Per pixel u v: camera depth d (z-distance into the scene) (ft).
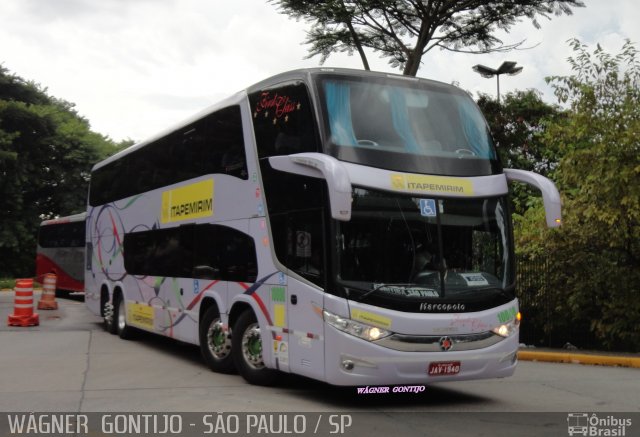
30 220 154.81
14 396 29.96
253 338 33.09
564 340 51.42
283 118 31.09
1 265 155.12
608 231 46.55
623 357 43.42
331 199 25.40
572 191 49.08
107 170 58.70
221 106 37.58
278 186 31.14
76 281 103.09
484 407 29.07
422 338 27.09
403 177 28.35
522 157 87.35
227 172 36.11
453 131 30.78
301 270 28.94
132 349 46.55
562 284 50.11
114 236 55.21
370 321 26.58
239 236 34.40
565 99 48.42
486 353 28.25
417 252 27.89
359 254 27.20
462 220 29.01
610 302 48.19
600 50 47.65
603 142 45.78
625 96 46.80
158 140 46.88
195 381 34.19
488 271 29.22
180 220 42.06
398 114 29.99
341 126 28.55
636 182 44.65
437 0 76.38
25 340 50.42
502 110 91.20
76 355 43.09
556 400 30.99
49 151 158.81
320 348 27.37
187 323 40.22
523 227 58.13
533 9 75.05
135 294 49.49
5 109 146.20
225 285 35.60
